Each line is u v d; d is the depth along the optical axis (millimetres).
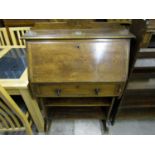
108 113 1291
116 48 903
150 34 859
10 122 1014
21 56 1268
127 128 1425
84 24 1024
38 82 913
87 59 906
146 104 1269
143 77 1128
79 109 1448
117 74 915
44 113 1285
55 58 901
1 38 1694
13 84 911
